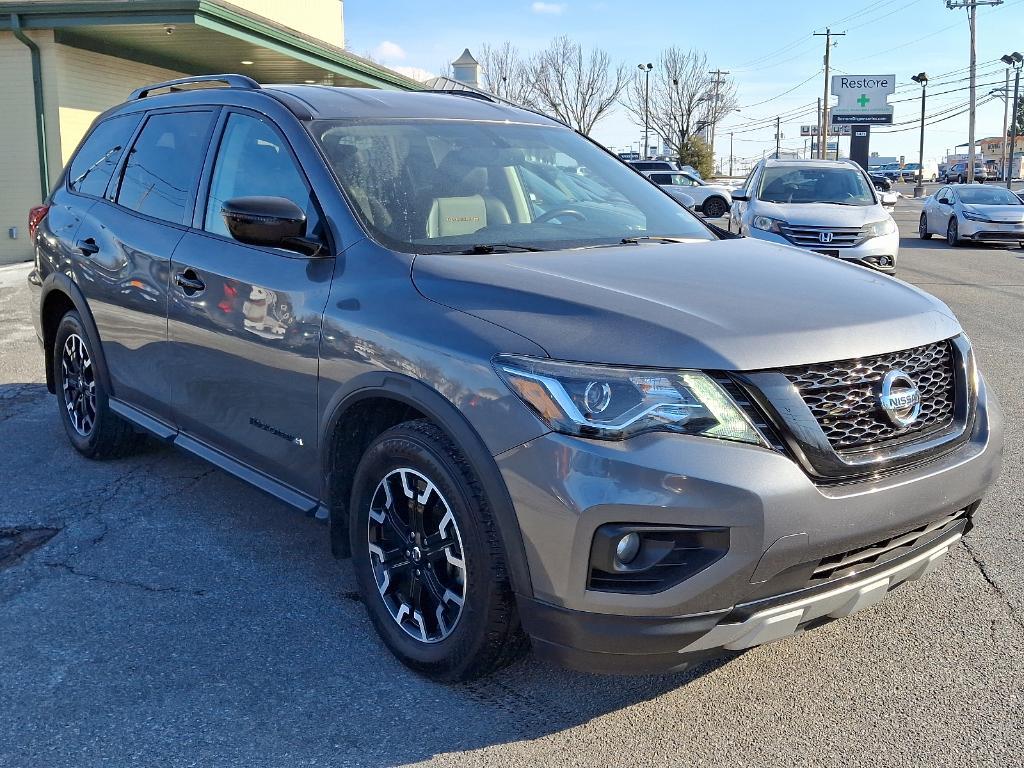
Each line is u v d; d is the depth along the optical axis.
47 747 2.75
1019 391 6.88
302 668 3.18
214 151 4.14
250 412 3.74
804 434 2.61
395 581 3.21
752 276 3.19
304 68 20.00
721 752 2.73
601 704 2.98
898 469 2.78
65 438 5.70
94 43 16.64
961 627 3.45
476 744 2.78
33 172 16.39
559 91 50.91
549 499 2.58
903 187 78.31
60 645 3.31
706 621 2.56
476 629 2.84
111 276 4.56
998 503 4.69
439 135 3.99
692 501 2.48
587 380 2.58
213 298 3.82
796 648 3.31
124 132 4.96
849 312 2.90
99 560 4.00
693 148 62.00
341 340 3.20
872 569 2.82
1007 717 2.89
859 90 71.38
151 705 2.96
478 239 3.52
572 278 3.03
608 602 2.56
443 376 2.83
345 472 3.38
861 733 2.82
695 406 2.56
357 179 3.56
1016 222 19.91
